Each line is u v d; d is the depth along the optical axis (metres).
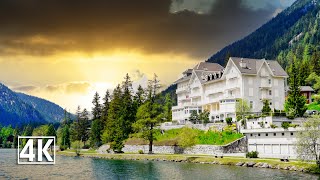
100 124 188.00
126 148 154.75
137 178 83.25
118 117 162.50
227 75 153.25
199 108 168.50
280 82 151.25
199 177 80.69
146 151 143.88
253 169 90.12
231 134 121.00
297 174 80.94
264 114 125.38
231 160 101.81
